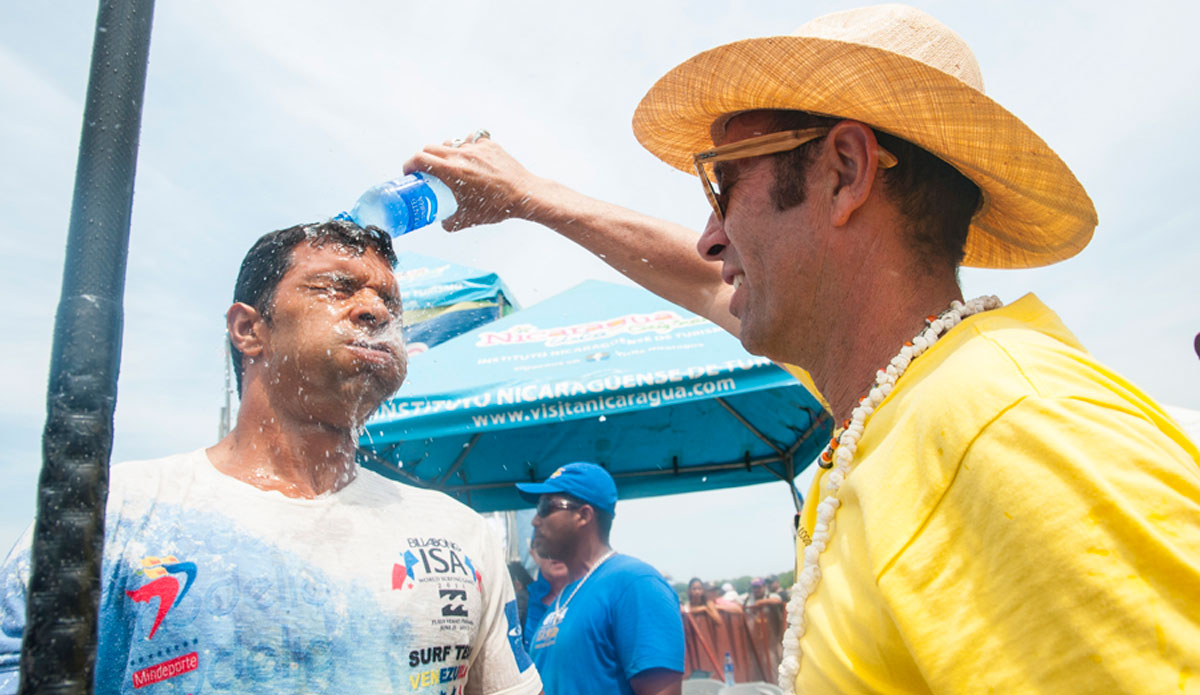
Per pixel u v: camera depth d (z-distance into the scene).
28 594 0.62
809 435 4.71
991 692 0.70
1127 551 0.66
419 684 1.29
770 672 6.71
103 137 0.71
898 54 0.99
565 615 2.82
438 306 5.18
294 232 1.49
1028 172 1.10
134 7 0.75
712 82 1.23
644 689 2.50
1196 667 0.60
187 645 1.16
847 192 1.10
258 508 1.31
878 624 0.87
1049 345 0.86
